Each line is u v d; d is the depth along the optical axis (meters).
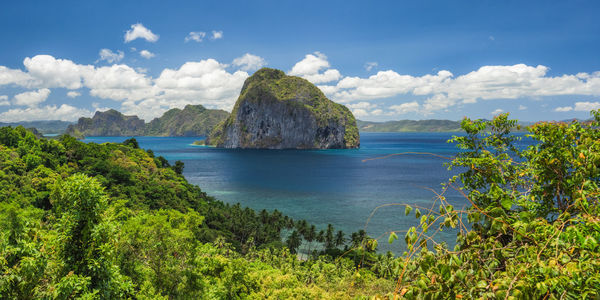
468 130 6.52
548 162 5.04
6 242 16.39
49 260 16.17
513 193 5.42
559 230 3.74
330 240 96.94
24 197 77.31
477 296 3.49
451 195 129.62
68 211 16.59
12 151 102.19
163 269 27.66
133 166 135.00
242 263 35.53
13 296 14.27
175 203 112.12
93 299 15.48
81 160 121.69
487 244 3.96
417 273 3.78
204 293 27.80
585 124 5.88
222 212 116.75
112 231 17.36
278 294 39.66
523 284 3.27
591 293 3.05
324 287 48.06
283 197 177.88
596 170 4.52
